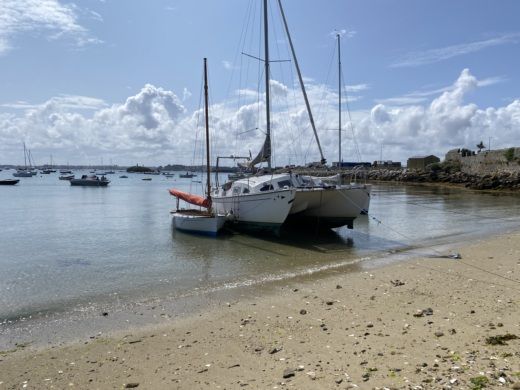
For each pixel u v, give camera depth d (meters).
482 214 30.67
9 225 26.39
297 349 6.89
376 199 44.53
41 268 14.27
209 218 20.67
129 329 8.41
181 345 7.45
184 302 10.20
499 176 59.66
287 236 20.81
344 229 23.36
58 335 8.16
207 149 21.64
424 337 6.98
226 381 5.88
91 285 11.99
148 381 6.07
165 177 153.38
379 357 6.24
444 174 74.69
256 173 23.20
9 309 9.83
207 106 21.47
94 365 6.75
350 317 8.43
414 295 9.84
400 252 16.42
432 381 5.27
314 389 5.36
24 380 6.28
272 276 12.70
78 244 19.19
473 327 7.36
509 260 13.80
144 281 12.38
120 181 118.44
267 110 22.75
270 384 5.64
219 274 13.10
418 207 36.00
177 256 16.16
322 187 19.91
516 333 6.93
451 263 13.59
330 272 13.08
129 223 27.09
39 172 160.75
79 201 48.12
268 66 22.75
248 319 8.68
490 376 5.29
